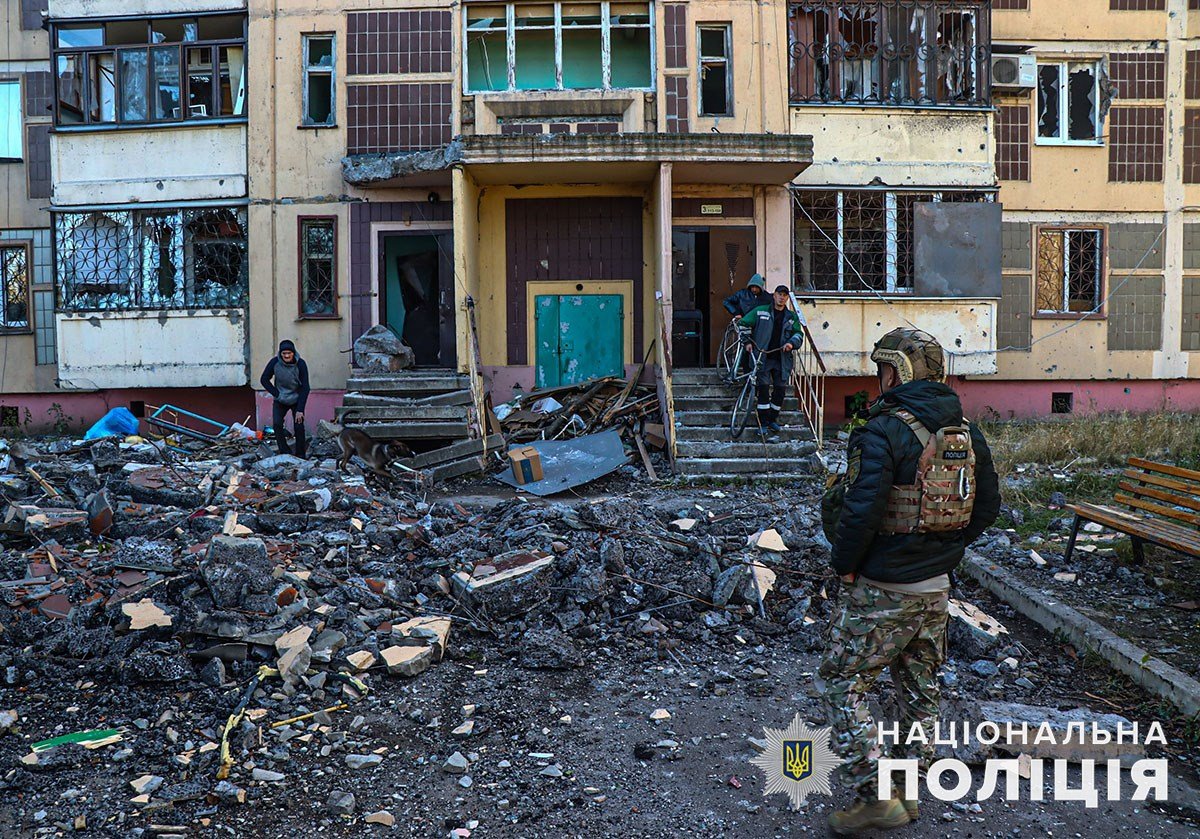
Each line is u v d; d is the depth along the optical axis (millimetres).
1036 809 3975
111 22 14945
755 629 6176
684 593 6461
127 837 3787
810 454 11453
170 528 7508
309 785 4207
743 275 14570
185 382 14891
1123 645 5504
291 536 7402
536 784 4195
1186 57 16031
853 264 14742
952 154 14695
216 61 14891
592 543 7129
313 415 14703
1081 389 16156
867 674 3650
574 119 14234
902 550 3510
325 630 5660
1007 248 15969
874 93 14633
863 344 14602
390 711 4977
